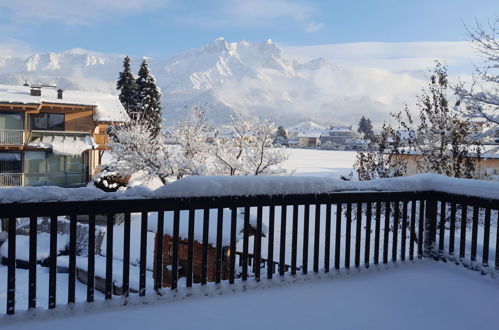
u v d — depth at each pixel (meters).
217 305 4.06
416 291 4.65
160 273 4.12
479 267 5.23
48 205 3.60
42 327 3.44
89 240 3.80
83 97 37.88
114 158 26.06
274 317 3.82
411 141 14.38
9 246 3.53
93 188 3.79
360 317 3.89
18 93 33.16
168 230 7.58
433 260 5.80
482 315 4.03
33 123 32.41
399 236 13.38
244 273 4.53
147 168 24.27
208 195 4.25
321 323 3.72
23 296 9.31
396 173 14.24
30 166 32.38
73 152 32.31
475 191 5.19
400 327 3.71
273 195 4.63
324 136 195.50
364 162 15.09
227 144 22.98
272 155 22.12
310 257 12.23
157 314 3.79
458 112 13.22
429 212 5.85
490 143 14.03
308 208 4.88
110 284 3.91
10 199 3.44
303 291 4.54
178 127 25.94
